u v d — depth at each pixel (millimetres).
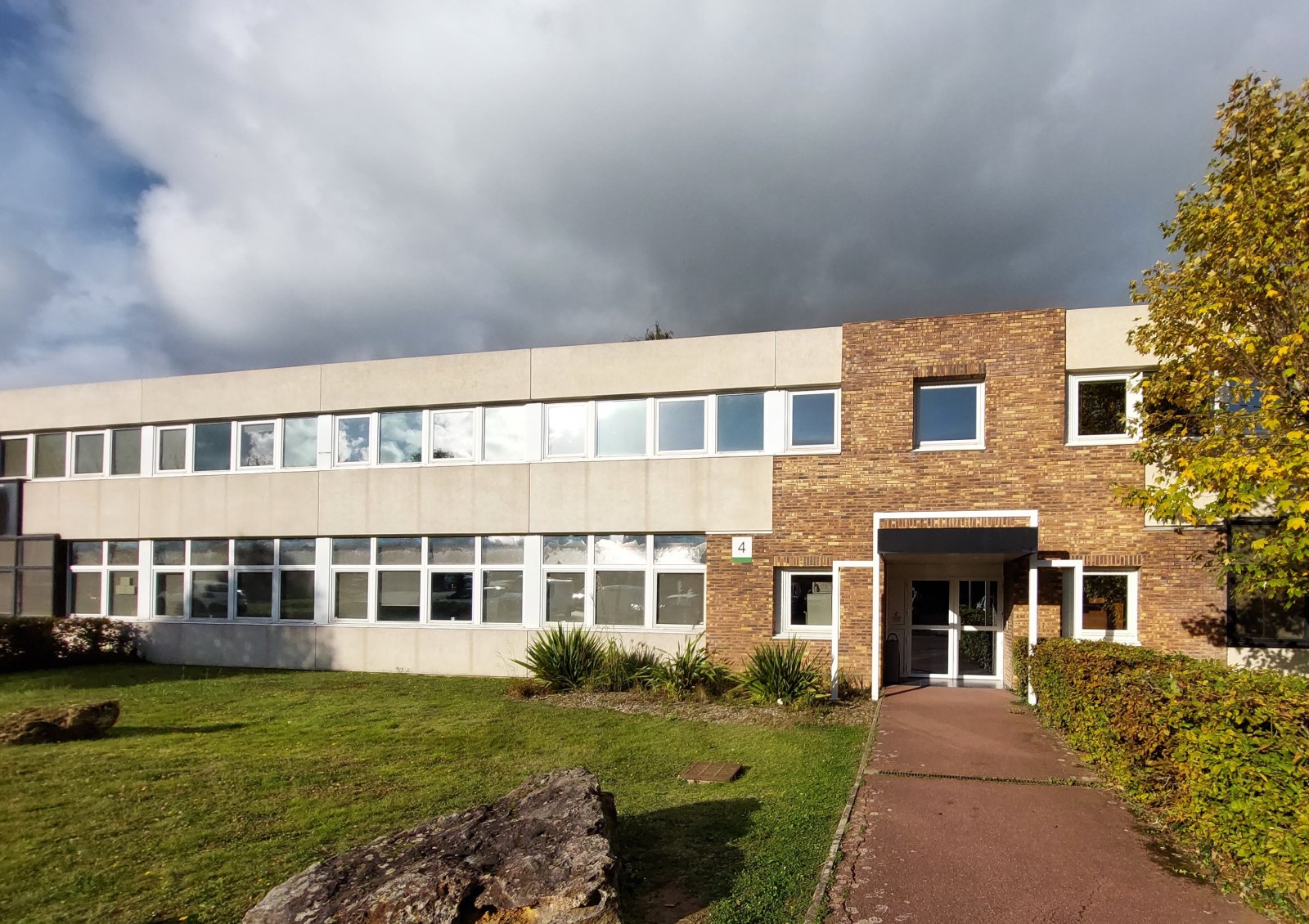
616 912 4633
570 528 16312
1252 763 5293
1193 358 9820
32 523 20406
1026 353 13727
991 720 11234
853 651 14266
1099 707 8398
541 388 16625
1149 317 11242
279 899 4668
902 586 14961
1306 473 7922
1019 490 13609
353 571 17938
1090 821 6922
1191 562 12781
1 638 17438
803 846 6367
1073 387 13727
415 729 11039
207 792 7953
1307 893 4742
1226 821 5512
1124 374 13492
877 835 6613
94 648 18844
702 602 15625
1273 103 9250
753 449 15422
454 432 17422
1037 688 11734
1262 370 9320
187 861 6168
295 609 18297
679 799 7723
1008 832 6652
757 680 13023
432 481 17297
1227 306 9062
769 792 7930
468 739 10391
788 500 14930
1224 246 9281
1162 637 12828
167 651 19047
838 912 5203
